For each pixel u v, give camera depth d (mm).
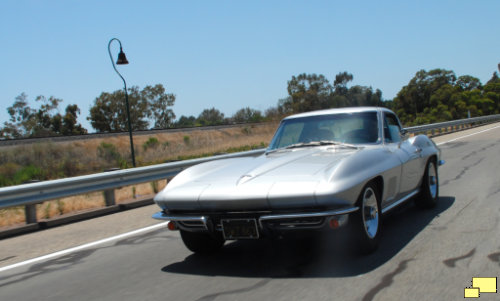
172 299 3393
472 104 69375
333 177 3588
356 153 4176
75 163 21359
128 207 8352
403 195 5098
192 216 3957
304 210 3598
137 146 31578
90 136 35406
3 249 5863
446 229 4734
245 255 4434
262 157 4828
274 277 3664
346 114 5184
